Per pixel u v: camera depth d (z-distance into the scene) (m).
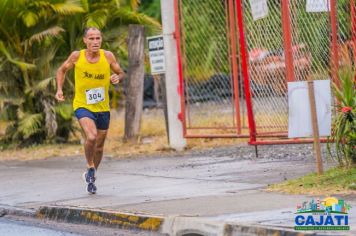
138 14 51.09
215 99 60.94
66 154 45.31
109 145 46.28
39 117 49.75
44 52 50.00
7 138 50.38
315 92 29.94
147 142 46.41
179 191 29.88
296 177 30.88
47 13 49.59
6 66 49.84
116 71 31.16
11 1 48.97
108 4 50.56
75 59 30.61
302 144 40.69
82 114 30.61
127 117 46.78
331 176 29.23
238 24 37.94
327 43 35.97
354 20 34.59
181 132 42.91
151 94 73.81
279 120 39.53
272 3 38.22
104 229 26.23
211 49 51.56
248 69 38.50
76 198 30.19
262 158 37.47
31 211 28.98
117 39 51.00
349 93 30.12
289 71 36.06
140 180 33.50
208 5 50.22
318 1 35.62
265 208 25.05
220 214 24.56
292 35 36.97
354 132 29.86
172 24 42.81
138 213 25.78
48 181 35.28
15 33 50.00
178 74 42.84
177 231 24.17
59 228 26.94
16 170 39.81
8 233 26.62
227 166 35.78
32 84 49.88
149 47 43.56
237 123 41.59
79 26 50.50
